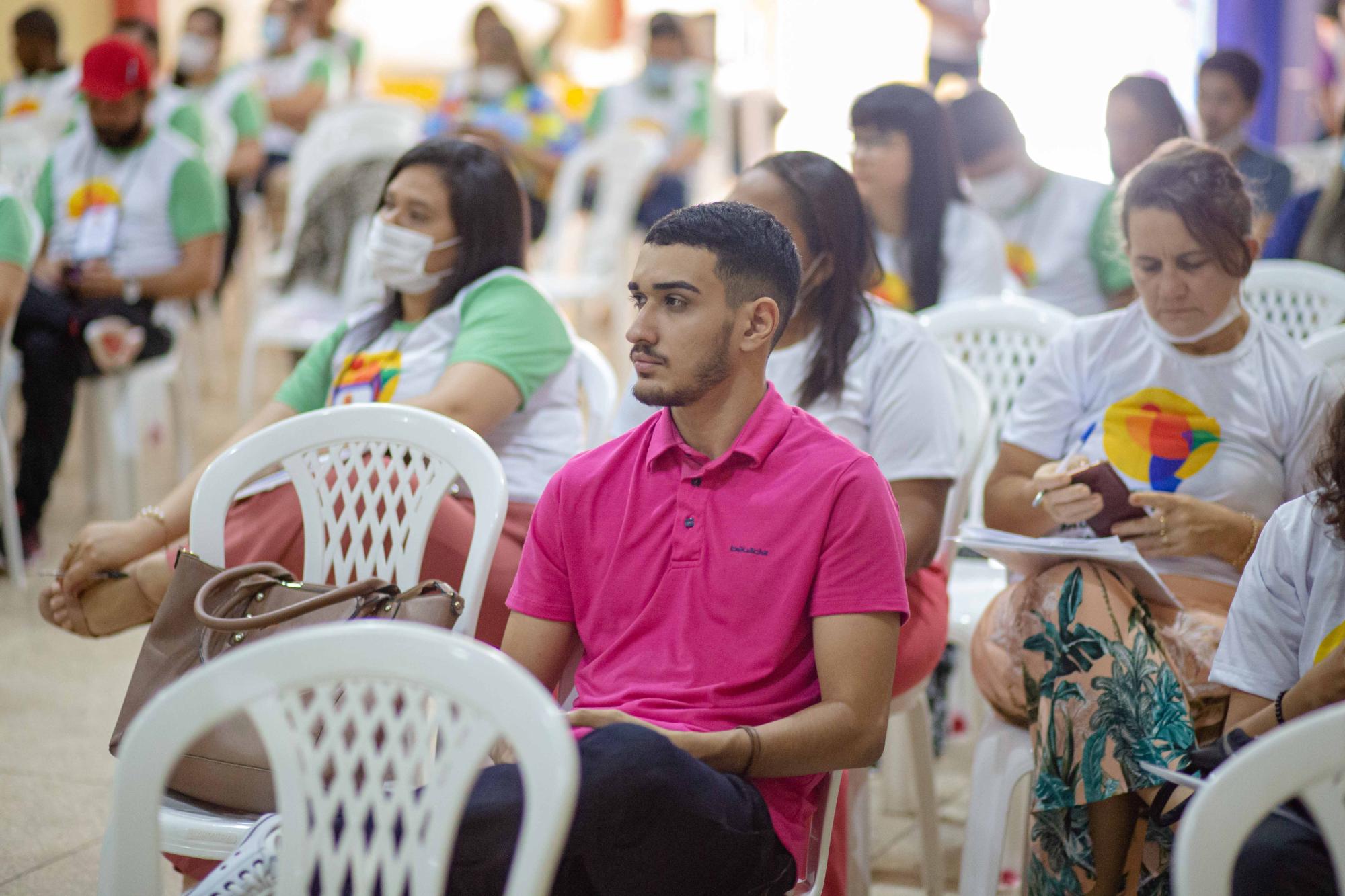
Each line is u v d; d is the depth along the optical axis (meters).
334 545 3.01
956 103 5.39
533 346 3.50
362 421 2.98
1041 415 3.32
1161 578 2.98
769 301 2.33
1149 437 3.17
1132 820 2.70
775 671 2.31
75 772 4.01
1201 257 3.01
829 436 2.39
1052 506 2.97
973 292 4.84
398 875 1.76
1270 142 12.20
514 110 10.12
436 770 1.74
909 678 3.05
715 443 2.40
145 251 6.31
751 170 3.22
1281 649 2.38
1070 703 2.68
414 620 2.55
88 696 4.62
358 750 1.79
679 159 10.13
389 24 15.88
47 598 3.33
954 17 8.26
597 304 11.16
